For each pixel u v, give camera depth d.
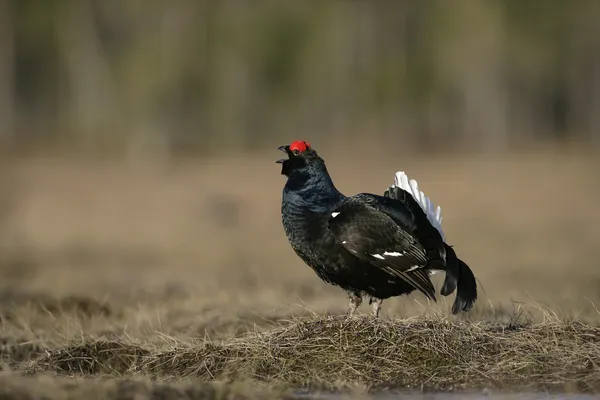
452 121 93.38
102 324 16.16
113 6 91.12
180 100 85.81
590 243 36.38
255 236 40.16
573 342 12.60
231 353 12.59
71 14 91.38
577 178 59.34
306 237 13.59
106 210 45.84
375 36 96.75
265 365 12.30
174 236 39.66
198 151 79.56
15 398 9.69
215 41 88.50
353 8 96.31
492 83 93.19
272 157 73.19
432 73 93.00
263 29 88.56
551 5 94.06
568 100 105.00
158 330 15.25
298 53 89.62
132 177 57.78
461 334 12.67
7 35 90.38
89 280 24.94
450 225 42.25
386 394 11.48
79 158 71.44
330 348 12.40
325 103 90.06
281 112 89.44
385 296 13.80
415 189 14.09
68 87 93.12
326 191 13.66
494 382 11.92
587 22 97.00
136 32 91.38
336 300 18.56
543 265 29.48
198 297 19.48
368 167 65.69
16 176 56.97
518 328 13.32
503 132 93.56
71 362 13.23
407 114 91.81
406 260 13.17
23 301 19.47
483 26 90.81
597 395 11.34
